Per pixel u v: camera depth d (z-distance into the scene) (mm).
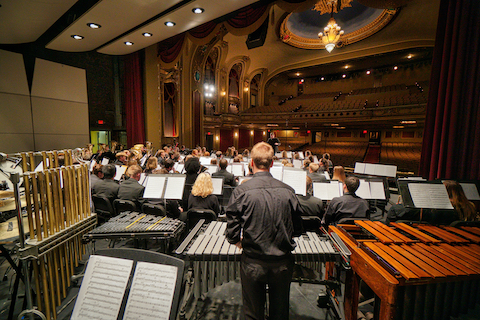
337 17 15344
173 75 14945
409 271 1515
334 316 2031
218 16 6547
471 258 1724
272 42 17500
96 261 1240
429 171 4613
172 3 5984
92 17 6613
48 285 1934
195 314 1987
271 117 20969
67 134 7797
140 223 2236
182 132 15547
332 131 26922
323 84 24656
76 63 11836
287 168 3229
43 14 6344
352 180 2660
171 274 1177
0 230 2111
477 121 3854
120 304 1160
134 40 8203
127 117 11836
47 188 1824
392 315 1454
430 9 12508
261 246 1380
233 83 21484
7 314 2068
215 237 1989
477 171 3893
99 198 3254
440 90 4277
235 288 2490
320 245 1922
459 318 2201
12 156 1758
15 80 6629
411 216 2906
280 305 1442
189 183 4074
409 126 20266
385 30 15469
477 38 3797
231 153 10750
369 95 21656
